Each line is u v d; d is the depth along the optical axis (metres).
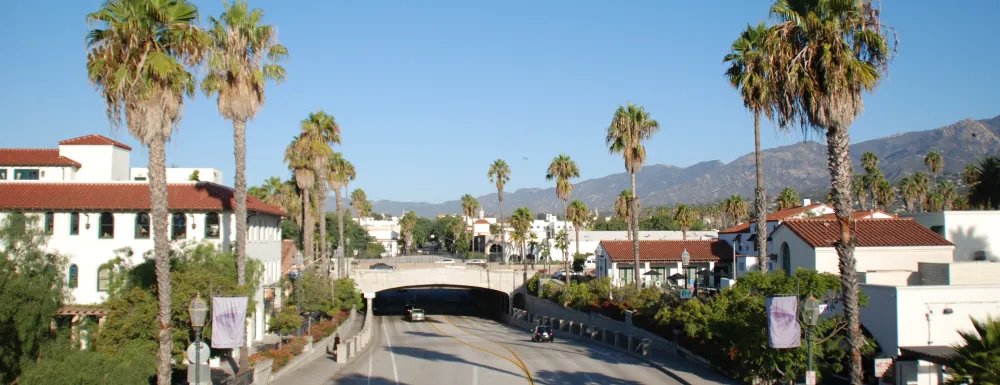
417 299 114.69
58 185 37.41
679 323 38.81
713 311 30.58
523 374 33.53
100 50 22.22
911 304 24.95
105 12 22.23
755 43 32.28
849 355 18.12
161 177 22.84
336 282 61.31
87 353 21.17
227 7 31.91
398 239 184.75
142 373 21.58
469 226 164.12
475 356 41.19
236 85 31.98
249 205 41.25
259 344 39.69
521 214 100.44
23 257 23.16
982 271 29.86
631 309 47.50
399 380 31.97
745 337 24.78
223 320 22.19
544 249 99.56
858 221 41.06
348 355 39.47
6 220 23.28
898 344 24.83
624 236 106.38
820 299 27.44
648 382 30.73
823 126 18.39
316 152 56.12
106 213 36.19
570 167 77.06
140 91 22.05
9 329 21.75
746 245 61.00
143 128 22.28
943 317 24.95
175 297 25.89
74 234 35.94
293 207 75.81
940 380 23.81
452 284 76.94
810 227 40.69
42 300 22.86
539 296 69.31
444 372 34.44
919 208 101.81
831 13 18.14
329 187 69.50
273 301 44.94
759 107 27.02
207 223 37.47
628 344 41.81
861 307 26.86
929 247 37.50
